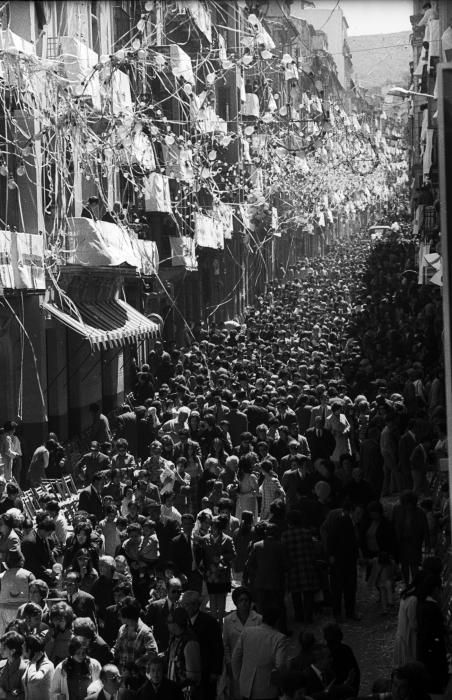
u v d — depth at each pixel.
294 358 45.97
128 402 39.31
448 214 8.16
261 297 78.31
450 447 8.12
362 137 89.25
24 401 34.16
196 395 36.38
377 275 86.81
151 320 46.91
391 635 20.05
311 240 122.44
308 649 14.09
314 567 20.33
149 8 33.16
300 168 62.53
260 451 26.86
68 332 39.66
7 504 21.78
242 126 58.03
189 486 24.91
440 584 16.41
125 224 42.41
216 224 56.16
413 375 37.44
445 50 38.75
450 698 15.39
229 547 19.73
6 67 27.50
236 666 15.13
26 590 17.55
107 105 34.03
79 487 32.19
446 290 8.16
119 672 14.43
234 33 70.81
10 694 14.42
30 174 33.06
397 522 21.66
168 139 34.00
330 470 24.30
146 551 19.19
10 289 30.91
